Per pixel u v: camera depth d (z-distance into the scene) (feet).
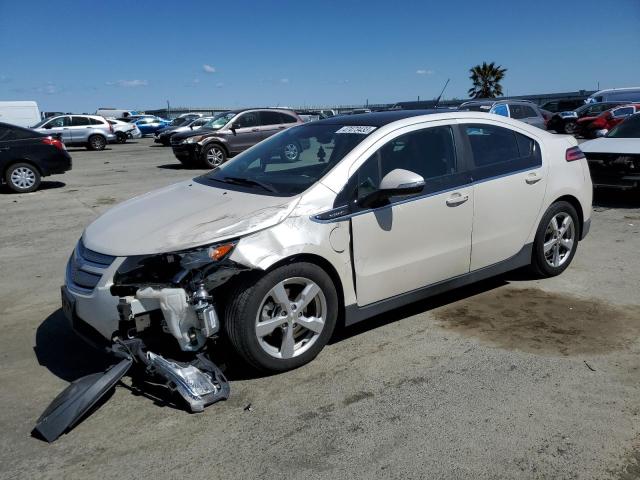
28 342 14.11
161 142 95.55
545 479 8.59
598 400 10.68
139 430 10.15
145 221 12.14
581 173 17.22
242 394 11.23
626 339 13.23
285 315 11.61
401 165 13.38
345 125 14.48
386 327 14.20
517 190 15.34
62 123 87.30
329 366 12.26
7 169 39.01
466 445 9.43
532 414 10.27
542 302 15.56
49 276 19.69
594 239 21.99
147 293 10.62
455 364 12.21
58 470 9.16
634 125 29.35
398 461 9.09
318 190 12.12
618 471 8.72
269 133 56.13
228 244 10.84
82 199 36.24
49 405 10.68
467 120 14.89
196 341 10.97
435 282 14.05
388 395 11.05
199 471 9.02
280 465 9.09
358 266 12.49
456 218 13.99
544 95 161.07
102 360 13.01
